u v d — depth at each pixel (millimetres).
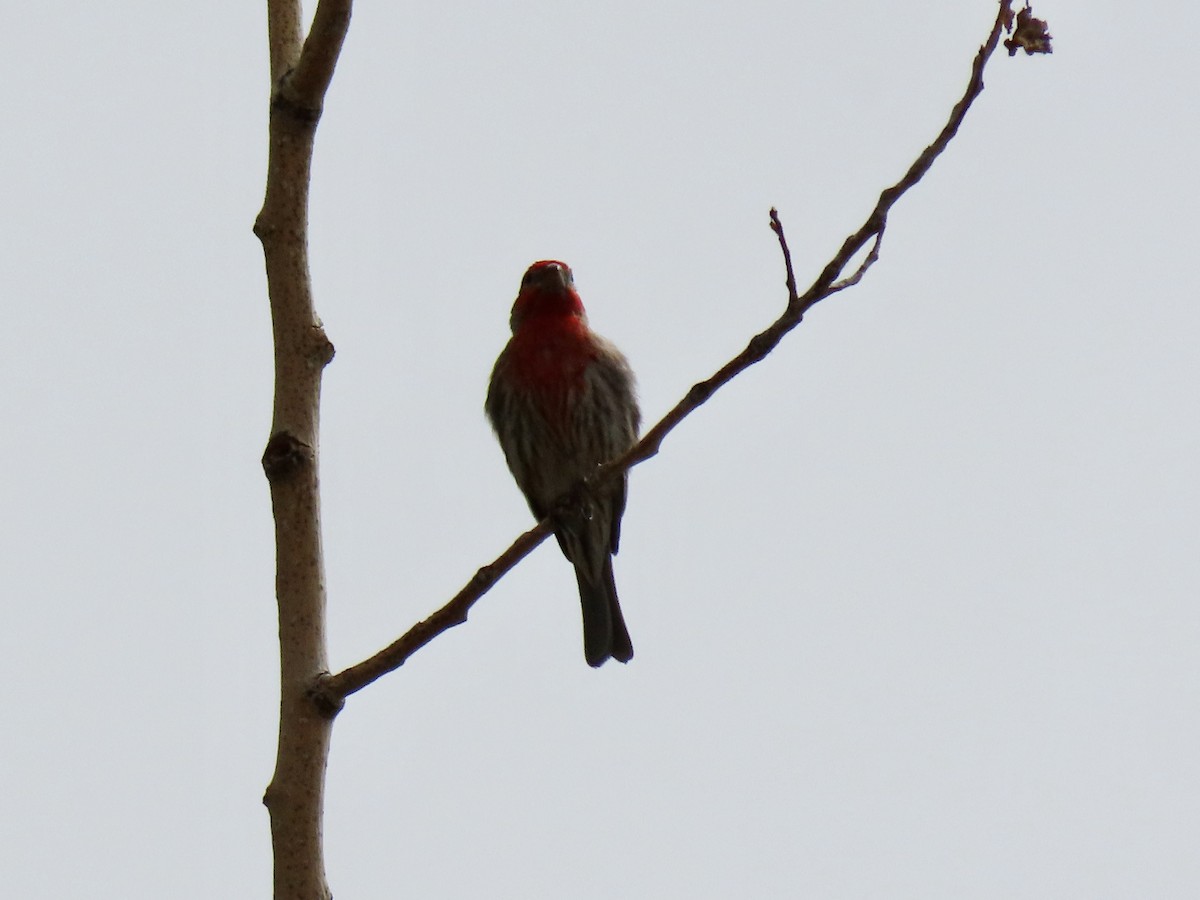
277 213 6461
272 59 6684
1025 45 6672
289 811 5941
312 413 6309
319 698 6074
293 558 6176
